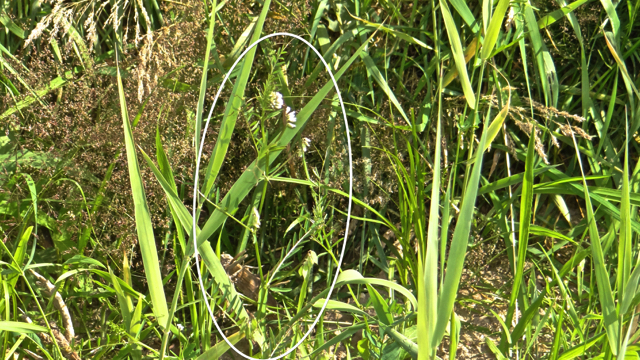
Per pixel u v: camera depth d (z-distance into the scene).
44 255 1.61
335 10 1.70
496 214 1.69
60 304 1.43
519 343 1.54
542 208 1.77
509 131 1.72
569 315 1.57
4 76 1.63
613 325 1.29
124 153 1.56
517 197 1.74
